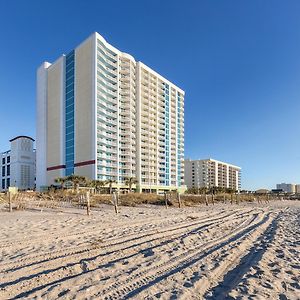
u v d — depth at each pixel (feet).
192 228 45.29
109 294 16.76
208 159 560.61
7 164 401.49
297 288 18.20
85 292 17.02
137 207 99.66
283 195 327.47
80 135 284.61
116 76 311.68
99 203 107.24
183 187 383.45
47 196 123.85
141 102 340.39
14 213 68.13
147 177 335.06
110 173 286.25
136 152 328.29
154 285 18.21
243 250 29.55
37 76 345.10
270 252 28.48
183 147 407.64
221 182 592.60
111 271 21.31
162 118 373.20
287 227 49.29
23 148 381.81
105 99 292.61
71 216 62.13
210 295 16.89
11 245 30.07
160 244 31.81
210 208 104.32
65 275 20.33
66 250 27.78
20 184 371.35
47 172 316.81
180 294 16.76
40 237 34.71
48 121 324.80
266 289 17.88
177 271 21.44
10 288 17.67
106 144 287.48
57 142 306.76
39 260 24.12
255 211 88.89
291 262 24.67
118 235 37.01
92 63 280.92
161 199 126.82
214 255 26.68
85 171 274.57
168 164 371.76
